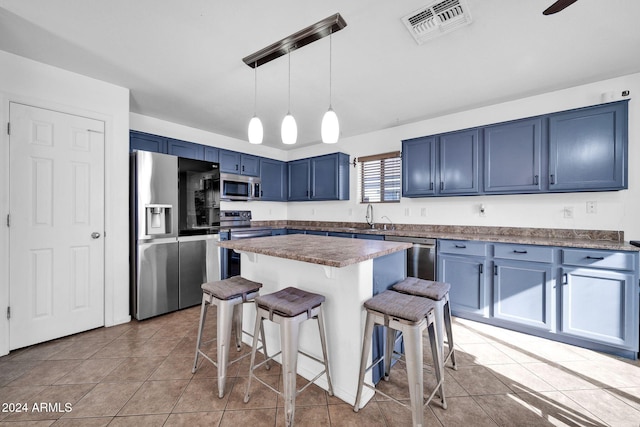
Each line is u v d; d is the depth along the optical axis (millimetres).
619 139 2229
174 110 3242
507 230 2973
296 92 2744
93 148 2473
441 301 1605
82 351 2105
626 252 1997
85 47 1999
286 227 4703
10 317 2078
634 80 2361
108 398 1582
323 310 1704
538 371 1877
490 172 2836
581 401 1585
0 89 2023
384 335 1800
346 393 1587
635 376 1816
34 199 2184
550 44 1953
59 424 1388
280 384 1734
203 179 3234
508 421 1434
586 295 2141
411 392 1280
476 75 2400
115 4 1570
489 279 2592
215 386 1700
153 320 2727
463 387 1706
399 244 1885
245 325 2256
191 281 3100
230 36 1870
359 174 4320
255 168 4590
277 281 2008
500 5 1581
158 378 1774
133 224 2734
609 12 1634
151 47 1999
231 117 3482
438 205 3480
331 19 1554
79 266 2406
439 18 1690
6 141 2057
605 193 2482
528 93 2756
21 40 1908
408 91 2719
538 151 2572
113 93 2578
